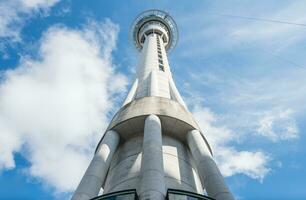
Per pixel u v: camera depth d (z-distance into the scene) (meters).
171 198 17.98
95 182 21.56
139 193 18.47
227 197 19.64
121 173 24.28
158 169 19.81
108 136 27.22
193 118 30.36
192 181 24.14
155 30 65.56
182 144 28.23
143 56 48.19
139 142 27.09
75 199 19.77
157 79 37.22
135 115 27.77
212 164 22.81
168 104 29.53
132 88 37.00
